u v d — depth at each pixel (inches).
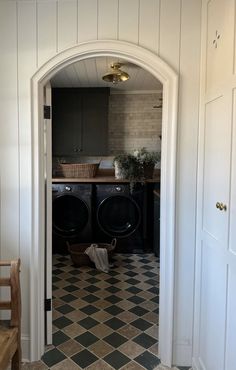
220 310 59.9
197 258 74.1
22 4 72.3
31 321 76.8
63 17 72.0
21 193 76.0
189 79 72.1
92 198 159.3
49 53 72.8
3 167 75.9
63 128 171.8
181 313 76.4
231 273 55.2
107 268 139.1
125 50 71.6
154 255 158.7
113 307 104.0
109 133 178.7
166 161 74.0
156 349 81.5
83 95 169.6
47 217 80.0
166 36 71.4
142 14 71.2
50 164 79.7
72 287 120.3
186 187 74.2
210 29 66.5
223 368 58.1
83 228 159.8
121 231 160.7
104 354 79.4
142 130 178.2
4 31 73.1
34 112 74.0
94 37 71.9
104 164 179.3
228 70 56.6
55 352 80.0
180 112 72.7
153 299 110.4
